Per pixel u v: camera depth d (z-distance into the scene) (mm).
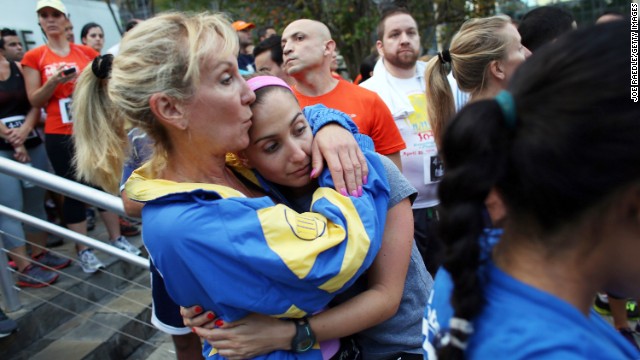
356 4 8031
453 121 657
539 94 612
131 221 4066
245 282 958
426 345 823
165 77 967
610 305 2441
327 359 1104
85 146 1178
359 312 1094
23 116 3330
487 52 1910
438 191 673
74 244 3680
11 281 2555
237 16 8727
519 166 620
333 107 2387
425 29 8641
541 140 594
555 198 611
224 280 960
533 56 666
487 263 696
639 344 2564
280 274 940
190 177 1107
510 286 671
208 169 1105
